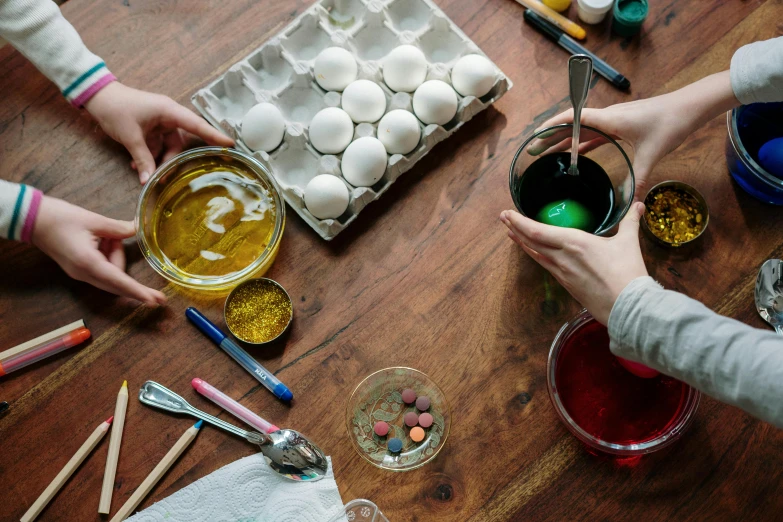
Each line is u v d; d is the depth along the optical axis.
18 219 0.85
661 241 0.88
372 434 0.87
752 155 0.90
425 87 0.91
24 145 0.95
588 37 0.98
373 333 0.89
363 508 0.80
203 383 0.86
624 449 0.80
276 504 0.83
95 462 0.86
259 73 0.98
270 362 0.88
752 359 0.64
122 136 0.92
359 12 1.00
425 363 0.88
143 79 0.97
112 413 0.87
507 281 0.90
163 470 0.84
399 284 0.90
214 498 0.83
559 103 0.96
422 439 0.85
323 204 0.87
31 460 0.85
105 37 0.98
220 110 0.97
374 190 0.93
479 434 0.85
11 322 0.90
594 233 0.79
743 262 0.89
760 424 0.84
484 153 0.95
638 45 0.97
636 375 0.85
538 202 0.82
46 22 0.90
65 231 0.86
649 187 0.93
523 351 0.88
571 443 0.84
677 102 0.82
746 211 0.91
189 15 0.99
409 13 1.01
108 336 0.89
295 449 0.83
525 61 0.98
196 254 0.92
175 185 0.93
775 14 0.96
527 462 0.84
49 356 0.88
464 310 0.89
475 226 0.92
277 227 0.89
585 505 0.83
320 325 0.89
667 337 0.67
